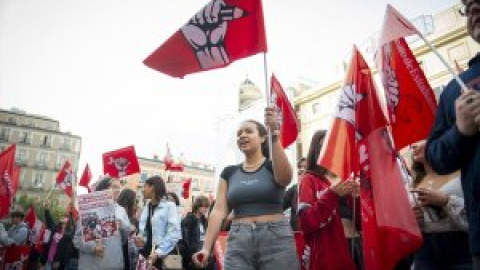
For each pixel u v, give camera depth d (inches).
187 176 2437.3
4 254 298.0
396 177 95.1
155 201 216.1
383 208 91.7
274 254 105.3
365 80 104.5
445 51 786.8
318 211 110.4
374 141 98.3
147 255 213.3
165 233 203.8
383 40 94.6
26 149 2805.1
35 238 366.6
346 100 109.3
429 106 110.4
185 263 246.1
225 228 196.7
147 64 130.9
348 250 112.5
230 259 108.6
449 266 92.5
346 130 108.1
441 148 62.1
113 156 303.0
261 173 114.3
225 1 131.3
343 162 107.7
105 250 187.8
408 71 112.8
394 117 108.9
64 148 2970.0
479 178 55.9
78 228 191.3
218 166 1305.4
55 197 2220.7
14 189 316.8
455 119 63.7
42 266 395.9
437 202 93.6
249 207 111.0
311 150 129.7
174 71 132.1
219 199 121.6
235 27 130.8
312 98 1130.0
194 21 131.3
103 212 187.9
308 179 122.9
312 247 112.5
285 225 110.2
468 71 65.4
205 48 130.8
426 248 98.0
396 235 88.7
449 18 786.2
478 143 57.1
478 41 60.5
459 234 92.4
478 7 59.7
